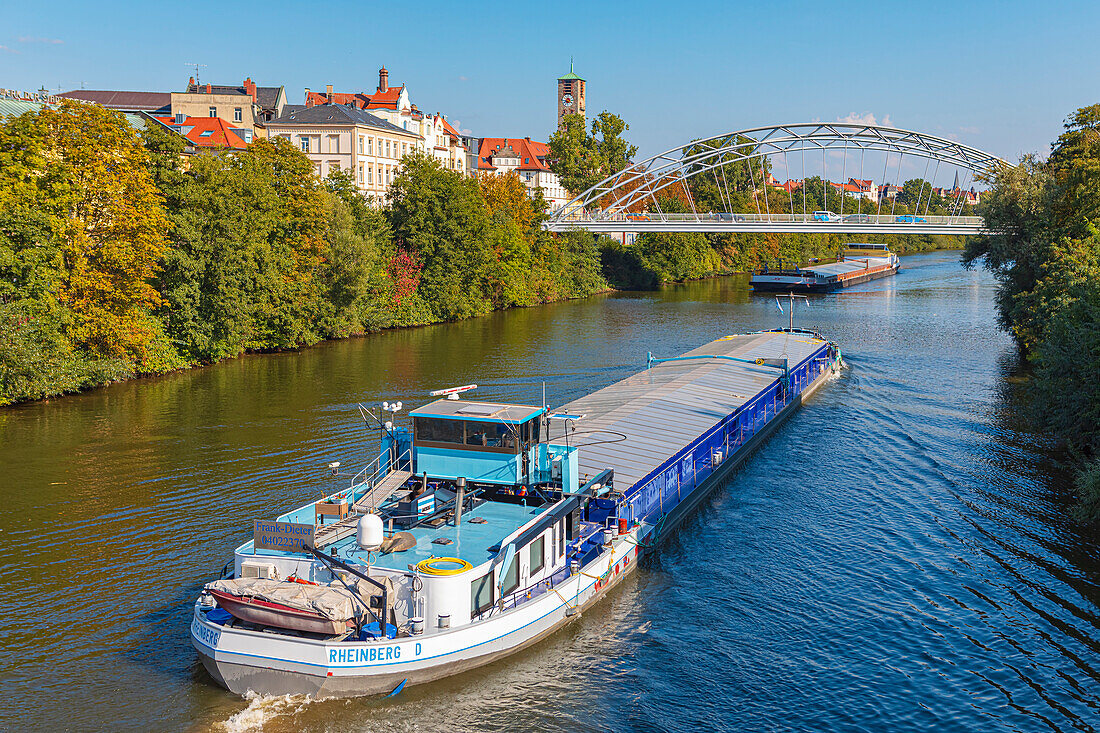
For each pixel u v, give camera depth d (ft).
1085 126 181.68
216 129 302.04
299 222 206.49
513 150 578.25
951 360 188.44
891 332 234.38
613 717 55.77
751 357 164.25
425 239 261.44
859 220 409.90
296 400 141.59
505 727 54.19
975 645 65.57
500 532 63.52
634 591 74.02
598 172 516.73
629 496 83.05
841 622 68.95
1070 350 105.40
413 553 59.72
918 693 59.36
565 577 68.33
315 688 53.83
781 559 80.74
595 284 370.73
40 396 142.82
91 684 57.26
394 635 55.93
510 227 310.86
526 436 68.74
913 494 98.53
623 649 64.28
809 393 155.74
